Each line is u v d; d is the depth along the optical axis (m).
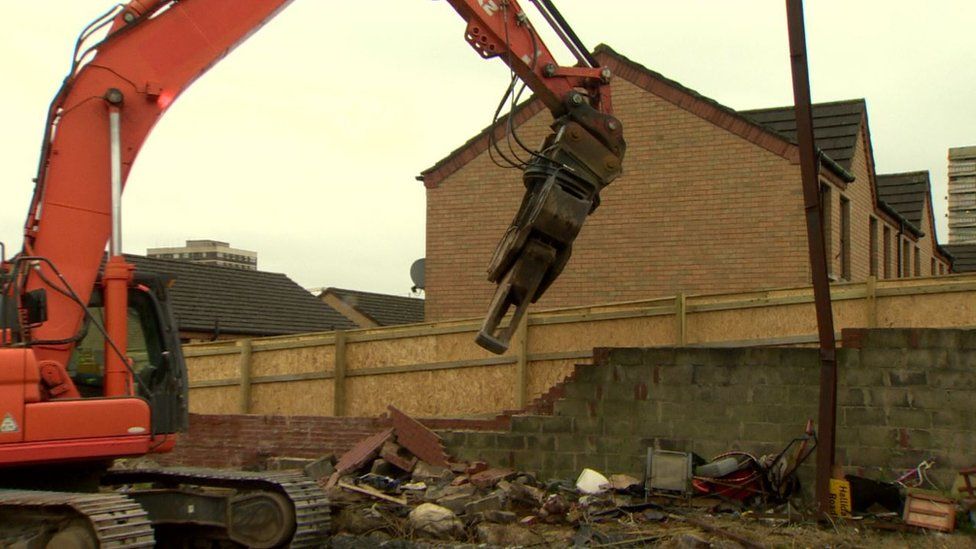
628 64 18.02
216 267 31.75
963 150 46.16
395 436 12.16
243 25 8.22
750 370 10.71
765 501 9.95
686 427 10.94
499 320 7.82
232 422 13.72
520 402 12.52
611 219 17.91
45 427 7.25
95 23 7.89
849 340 10.25
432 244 19.53
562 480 11.27
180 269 30.39
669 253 17.44
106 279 7.71
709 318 11.66
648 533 9.02
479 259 19.08
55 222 7.59
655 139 17.73
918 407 9.92
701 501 10.04
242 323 28.95
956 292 10.43
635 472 11.09
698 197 17.33
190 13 8.09
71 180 7.65
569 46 8.68
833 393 9.29
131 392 7.75
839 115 18.89
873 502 9.45
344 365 13.91
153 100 7.91
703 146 17.38
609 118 8.27
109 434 7.52
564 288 18.09
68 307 7.51
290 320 30.75
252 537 8.44
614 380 11.29
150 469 9.36
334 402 13.84
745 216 16.91
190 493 8.70
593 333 12.27
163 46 7.98
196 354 15.29
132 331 8.16
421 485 11.19
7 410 7.11
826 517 9.13
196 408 15.20
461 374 13.07
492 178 19.16
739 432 10.70
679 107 17.59
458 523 9.52
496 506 10.04
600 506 9.98
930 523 8.77
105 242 7.74
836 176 17.42
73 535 6.95
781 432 10.53
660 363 11.11
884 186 26.41
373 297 40.59
